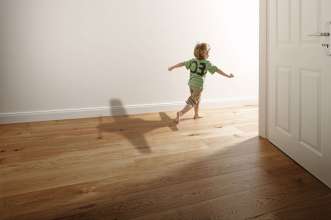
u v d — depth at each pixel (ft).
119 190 5.61
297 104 6.52
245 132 9.16
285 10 6.74
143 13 11.21
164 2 11.40
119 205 5.09
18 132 9.32
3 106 10.24
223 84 12.85
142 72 11.62
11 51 10.02
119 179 6.07
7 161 6.98
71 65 10.73
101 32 10.84
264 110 8.34
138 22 11.21
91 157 7.25
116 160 7.06
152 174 6.29
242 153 7.40
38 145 8.12
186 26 11.85
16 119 10.41
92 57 10.91
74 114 11.04
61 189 5.65
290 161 6.85
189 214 4.81
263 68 8.13
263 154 7.31
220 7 12.18
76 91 10.96
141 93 11.75
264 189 5.57
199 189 5.62
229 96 13.07
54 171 6.45
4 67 10.04
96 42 10.85
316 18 5.57
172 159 7.10
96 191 5.58
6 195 5.42
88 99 11.15
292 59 6.59
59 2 10.22
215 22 12.23
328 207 4.92
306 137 6.25
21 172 6.39
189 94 12.45
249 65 13.14
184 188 5.67
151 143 8.27
